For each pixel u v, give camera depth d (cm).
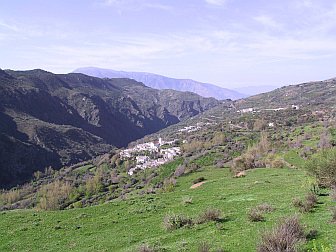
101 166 16988
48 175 18725
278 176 4750
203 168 9700
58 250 2461
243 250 1748
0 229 3153
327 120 14150
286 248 1487
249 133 15412
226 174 7238
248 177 5112
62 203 10556
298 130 12612
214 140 14450
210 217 2561
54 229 3023
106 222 3086
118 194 10125
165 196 4150
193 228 2423
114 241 2478
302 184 3531
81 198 10969
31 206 11138
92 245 2466
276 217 2333
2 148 19850
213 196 3706
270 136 12600
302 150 8094
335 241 1638
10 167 19338
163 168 12294
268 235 1586
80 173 16538
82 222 3191
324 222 2025
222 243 1934
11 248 2628
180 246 2014
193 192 4244
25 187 15912
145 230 2650
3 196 13350
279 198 3077
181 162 12125
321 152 3341
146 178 11775
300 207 2458
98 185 11856
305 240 1689
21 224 3275
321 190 3080
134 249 2131
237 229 2200
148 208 3428
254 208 2684
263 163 7062
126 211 3447
